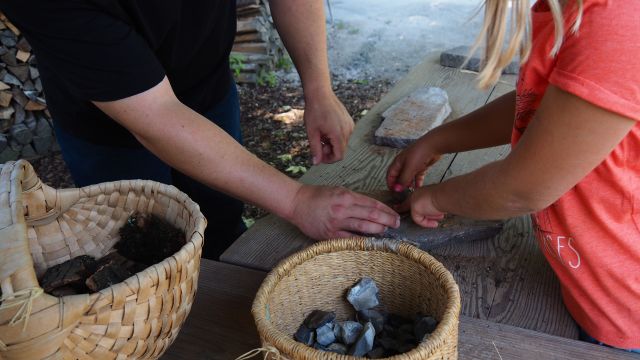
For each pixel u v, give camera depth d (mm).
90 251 767
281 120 2949
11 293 488
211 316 767
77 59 752
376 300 735
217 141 827
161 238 737
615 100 569
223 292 812
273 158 2631
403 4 4094
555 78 600
